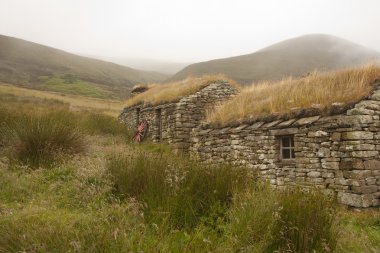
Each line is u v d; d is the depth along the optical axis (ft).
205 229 14.82
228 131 38.09
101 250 11.69
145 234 14.08
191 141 45.75
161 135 58.90
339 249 14.93
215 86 56.80
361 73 30.42
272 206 14.78
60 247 11.60
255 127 34.04
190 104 54.03
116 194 19.65
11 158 27.14
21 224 13.26
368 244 17.35
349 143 25.68
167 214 15.49
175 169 18.90
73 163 27.14
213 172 19.06
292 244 13.50
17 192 20.20
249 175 20.04
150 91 74.38
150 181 18.40
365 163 25.16
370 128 26.08
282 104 34.12
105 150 37.37
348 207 25.09
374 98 26.84
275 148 32.07
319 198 15.96
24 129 29.86
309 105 30.25
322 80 34.78
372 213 23.41
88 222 14.21
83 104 166.61
